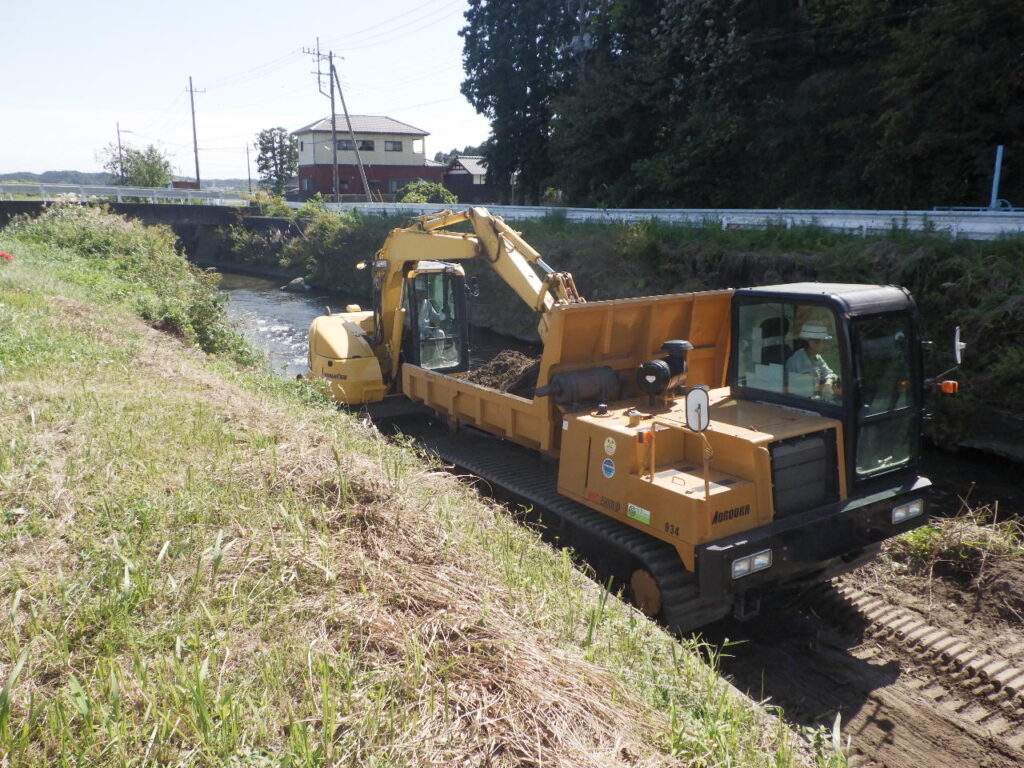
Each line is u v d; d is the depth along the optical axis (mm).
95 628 3125
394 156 55875
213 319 13516
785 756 3287
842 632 5723
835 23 22594
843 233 14664
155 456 4945
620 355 6887
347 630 3311
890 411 5633
